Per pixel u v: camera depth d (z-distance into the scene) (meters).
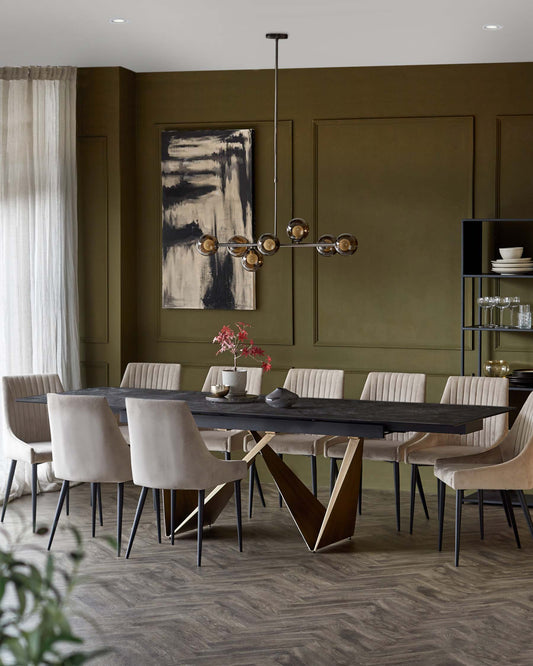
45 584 1.31
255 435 5.29
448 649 3.48
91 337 6.90
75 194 6.67
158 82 6.93
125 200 6.88
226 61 6.49
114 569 4.55
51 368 6.60
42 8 5.18
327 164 6.68
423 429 4.47
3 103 6.47
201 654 3.43
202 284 6.90
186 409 4.49
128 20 5.43
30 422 5.70
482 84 6.38
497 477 4.59
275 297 6.81
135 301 7.07
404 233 6.57
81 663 1.27
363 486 6.67
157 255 7.04
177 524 5.23
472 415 4.69
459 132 6.43
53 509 5.88
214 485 4.64
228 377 5.30
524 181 6.34
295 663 3.34
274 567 4.58
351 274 6.67
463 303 6.07
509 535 5.22
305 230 5.39
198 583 4.32
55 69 6.56
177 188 6.91
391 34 5.68
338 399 5.39
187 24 5.51
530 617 3.84
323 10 5.20
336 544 5.02
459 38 5.74
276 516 5.68
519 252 6.02
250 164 6.75
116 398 5.44
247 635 3.63
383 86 6.54
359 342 6.68
